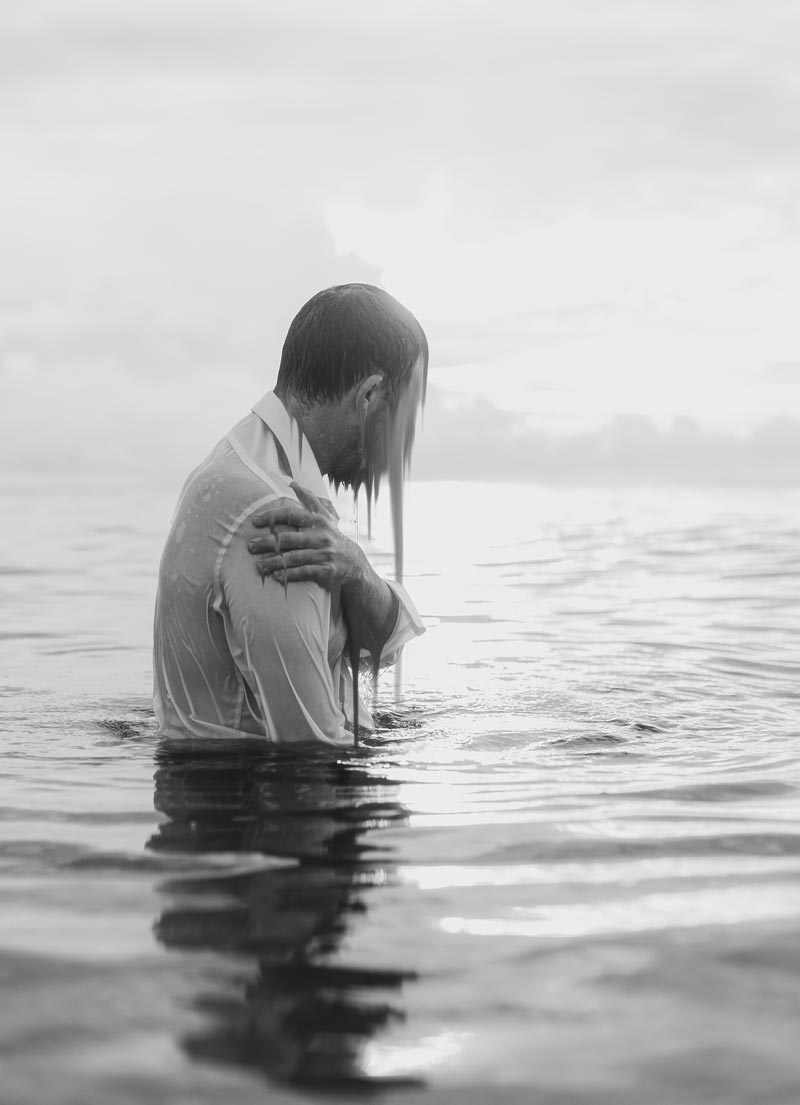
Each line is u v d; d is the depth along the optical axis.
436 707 3.01
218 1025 1.18
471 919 1.48
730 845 1.82
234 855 1.76
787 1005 1.24
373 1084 1.07
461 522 14.56
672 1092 1.06
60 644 4.56
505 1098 1.05
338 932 1.43
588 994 1.26
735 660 4.05
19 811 2.01
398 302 2.58
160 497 24.56
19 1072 1.09
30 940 1.40
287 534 2.38
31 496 25.53
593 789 2.19
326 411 2.51
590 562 8.89
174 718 2.61
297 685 2.43
